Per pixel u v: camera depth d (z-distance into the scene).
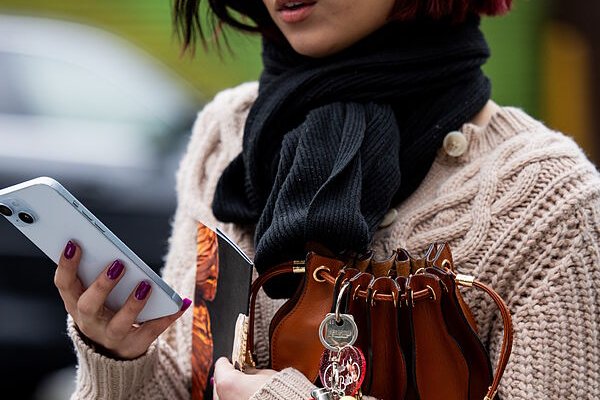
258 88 4.84
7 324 10.33
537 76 17.31
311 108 4.40
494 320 4.03
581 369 3.88
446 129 4.31
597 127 17.44
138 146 11.49
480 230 4.05
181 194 5.00
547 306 3.91
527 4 17.06
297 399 3.76
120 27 15.64
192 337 4.41
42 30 12.66
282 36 4.70
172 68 15.45
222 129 4.95
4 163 11.14
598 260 3.96
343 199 3.92
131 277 3.95
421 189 4.32
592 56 17.28
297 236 3.88
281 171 4.15
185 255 4.79
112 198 11.02
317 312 3.84
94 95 11.97
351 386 3.70
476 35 4.52
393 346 3.74
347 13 4.27
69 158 11.23
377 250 4.21
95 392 4.27
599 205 4.03
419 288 3.72
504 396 3.91
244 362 3.91
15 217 3.87
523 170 4.10
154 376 4.37
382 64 4.32
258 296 4.46
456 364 3.73
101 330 4.09
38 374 10.39
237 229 4.56
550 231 3.97
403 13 4.28
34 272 10.34
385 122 4.23
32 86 11.95
